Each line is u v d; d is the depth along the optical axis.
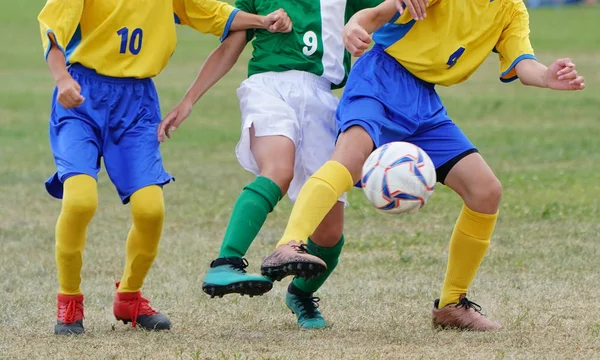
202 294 22.58
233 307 21.20
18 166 44.59
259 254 27.73
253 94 18.92
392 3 17.38
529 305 20.83
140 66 18.78
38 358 16.31
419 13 17.22
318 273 15.92
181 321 19.81
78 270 18.47
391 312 20.52
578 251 27.09
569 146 48.88
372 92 18.00
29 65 91.81
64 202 17.88
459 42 18.34
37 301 21.72
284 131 18.12
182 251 28.03
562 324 18.92
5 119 60.84
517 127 56.28
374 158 16.84
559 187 38.00
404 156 16.75
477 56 18.72
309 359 15.92
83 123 18.38
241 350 16.80
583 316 19.66
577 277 23.84
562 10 153.25
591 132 54.00
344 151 17.19
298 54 19.27
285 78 19.22
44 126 58.22
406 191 16.62
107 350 16.88
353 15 18.23
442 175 18.58
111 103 18.64
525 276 24.06
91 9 18.41
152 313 19.23
